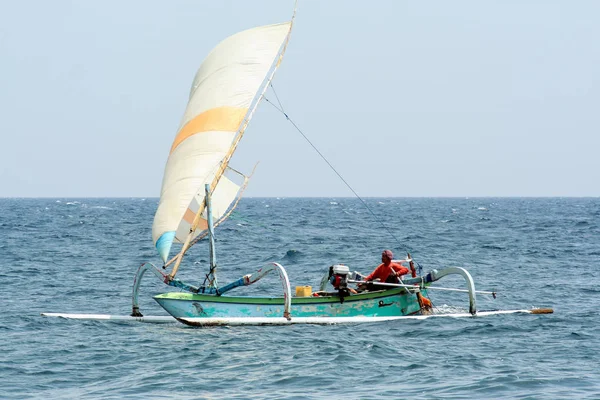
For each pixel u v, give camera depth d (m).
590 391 54.78
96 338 74.62
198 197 84.81
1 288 116.75
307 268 148.88
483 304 100.50
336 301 84.00
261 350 68.56
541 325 81.75
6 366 63.41
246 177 87.00
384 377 59.44
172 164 86.12
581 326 81.25
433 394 54.47
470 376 59.47
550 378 58.41
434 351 68.69
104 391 55.78
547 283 121.69
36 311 93.69
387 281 87.62
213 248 82.88
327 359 65.12
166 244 83.38
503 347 70.38
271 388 56.41
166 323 83.62
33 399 53.62
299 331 77.50
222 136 85.56
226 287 81.75
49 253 182.38
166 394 54.84
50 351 68.94
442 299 104.62
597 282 122.75
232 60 88.44
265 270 81.88
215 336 74.94
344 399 53.31
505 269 143.62
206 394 54.81
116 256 175.88
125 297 108.56
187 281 129.88
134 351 68.69
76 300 104.94
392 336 75.50
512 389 55.56
